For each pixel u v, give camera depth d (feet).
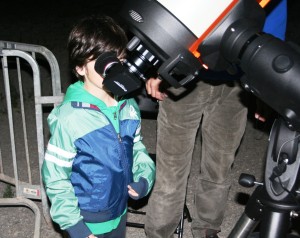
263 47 4.30
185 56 4.48
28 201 9.85
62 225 6.22
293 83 4.10
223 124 8.53
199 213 9.55
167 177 8.63
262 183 5.34
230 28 4.45
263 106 8.28
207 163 9.09
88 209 6.55
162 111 8.28
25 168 13.33
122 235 7.50
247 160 13.92
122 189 6.67
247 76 4.47
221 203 9.34
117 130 6.53
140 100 8.99
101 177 6.35
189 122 8.19
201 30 4.42
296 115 4.33
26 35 29.55
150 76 7.47
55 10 35.32
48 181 6.21
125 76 4.70
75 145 6.21
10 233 10.44
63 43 27.35
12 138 9.53
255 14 4.54
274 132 5.13
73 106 6.18
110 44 5.84
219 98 8.32
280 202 4.97
